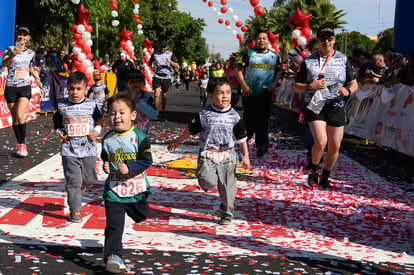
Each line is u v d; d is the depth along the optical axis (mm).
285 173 7828
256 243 4512
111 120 3904
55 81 16359
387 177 7969
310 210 5746
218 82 4949
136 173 3891
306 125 7914
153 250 4199
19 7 27578
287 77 24766
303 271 3865
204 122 4988
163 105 15000
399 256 4320
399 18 15336
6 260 3852
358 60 13070
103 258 3867
